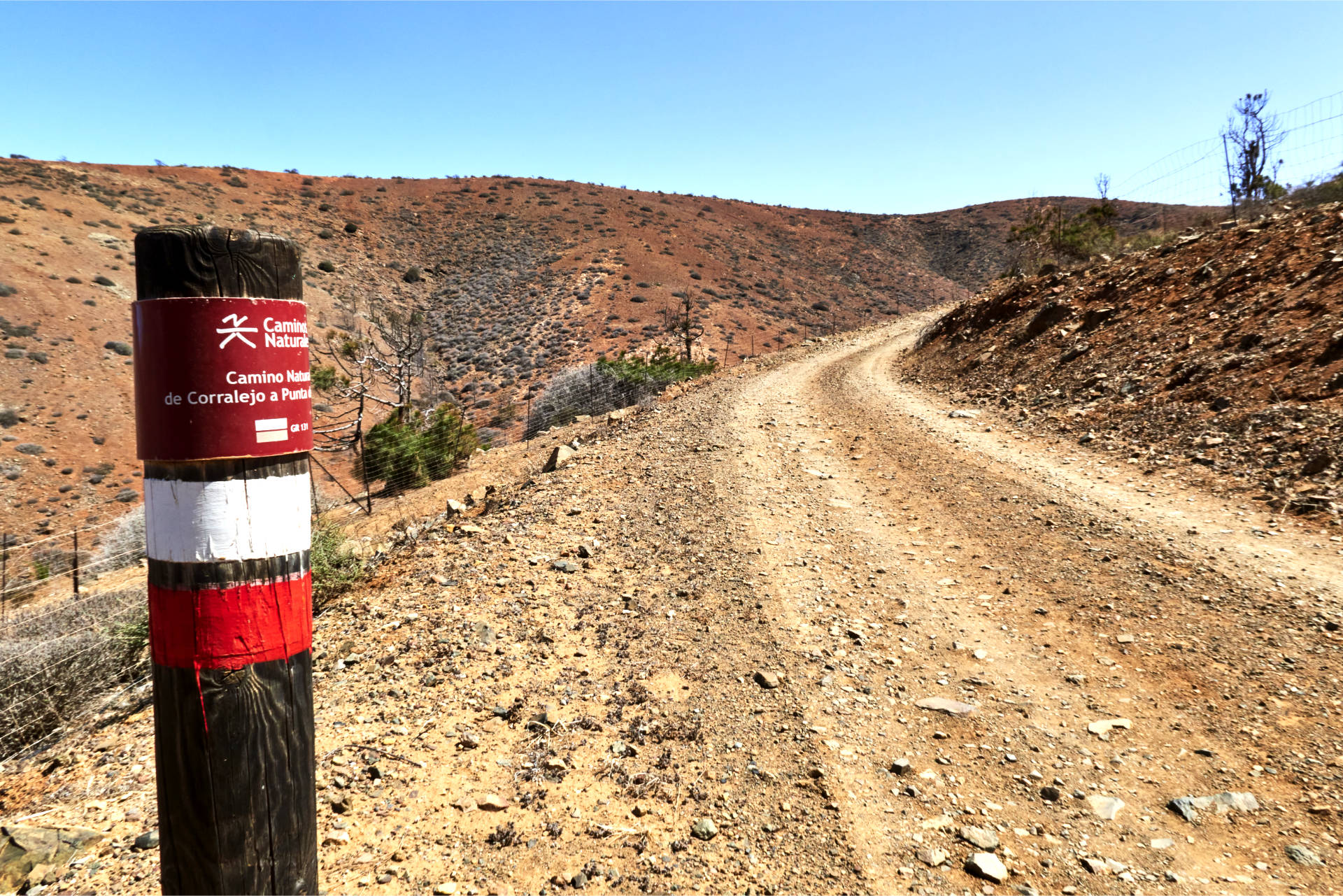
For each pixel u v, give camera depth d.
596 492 9.98
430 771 4.16
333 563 7.65
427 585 7.02
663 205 98.69
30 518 27.75
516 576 7.09
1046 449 11.02
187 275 1.58
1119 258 19.28
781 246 96.94
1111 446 10.45
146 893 3.23
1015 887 3.34
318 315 53.78
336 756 4.26
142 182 70.94
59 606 8.88
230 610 1.65
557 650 5.70
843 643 5.74
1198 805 3.81
